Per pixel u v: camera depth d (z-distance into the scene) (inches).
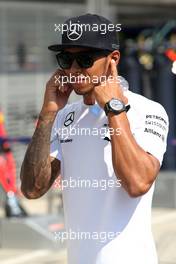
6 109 1378.0
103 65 343.6
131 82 1376.7
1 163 970.7
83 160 348.8
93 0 1275.8
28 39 1419.8
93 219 343.3
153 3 1585.9
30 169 356.5
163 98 1370.6
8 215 921.5
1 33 1392.7
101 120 350.3
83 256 345.1
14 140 1007.6
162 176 1216.8
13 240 891.4
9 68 1401.3
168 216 1127.6
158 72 1371.8
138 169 326.3
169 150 1362.0
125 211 340.5
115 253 338.6
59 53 346.0
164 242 912.9
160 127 347.3
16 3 1403.8
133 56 1382.9
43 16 1433.3
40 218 902.4
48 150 355.9
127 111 346.0
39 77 1424.7
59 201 1199.6
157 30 1476.4
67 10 1453.0
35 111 1412.4
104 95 337.1
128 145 326.6
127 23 1760.6
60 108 356.2
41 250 876.6
